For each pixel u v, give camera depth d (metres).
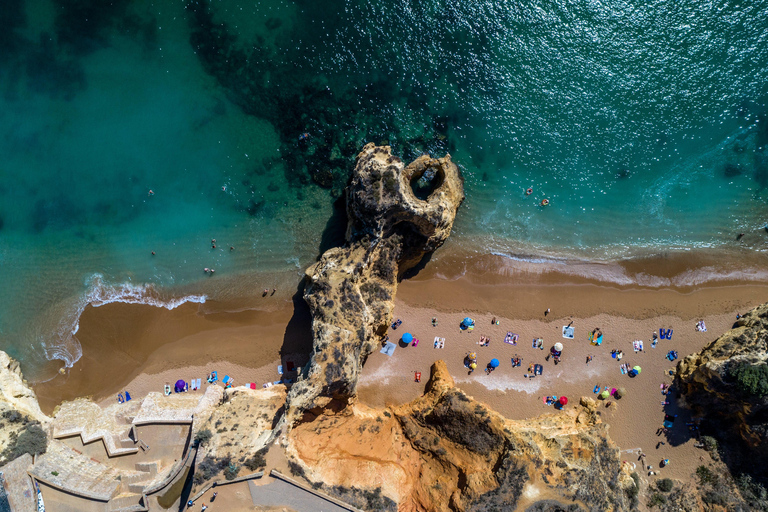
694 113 38.25
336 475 31.20
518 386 36.72
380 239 33.72
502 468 30.39
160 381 37.34
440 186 35.62
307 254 37.94
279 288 37.94
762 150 37.88
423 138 37.81
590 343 36.91
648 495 35.38
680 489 35.25
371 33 38.19
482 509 29.48
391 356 36.97
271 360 37.28
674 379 36.41
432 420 33.84
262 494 30.28
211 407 35.25
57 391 37.38
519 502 29.58
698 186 38.12
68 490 32.38
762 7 38.06
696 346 36.56
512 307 37.31
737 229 37.78
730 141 38.06
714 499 34.28
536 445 31.14
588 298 37.38
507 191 38.19
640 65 38.44
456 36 38.28
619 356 36.72
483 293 37.44
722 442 35.47
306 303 37.47
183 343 37.62
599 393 36.50
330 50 38.12
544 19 38.56
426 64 38.16
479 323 37.16
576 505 29.50
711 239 37.84
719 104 38.12
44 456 33.81
